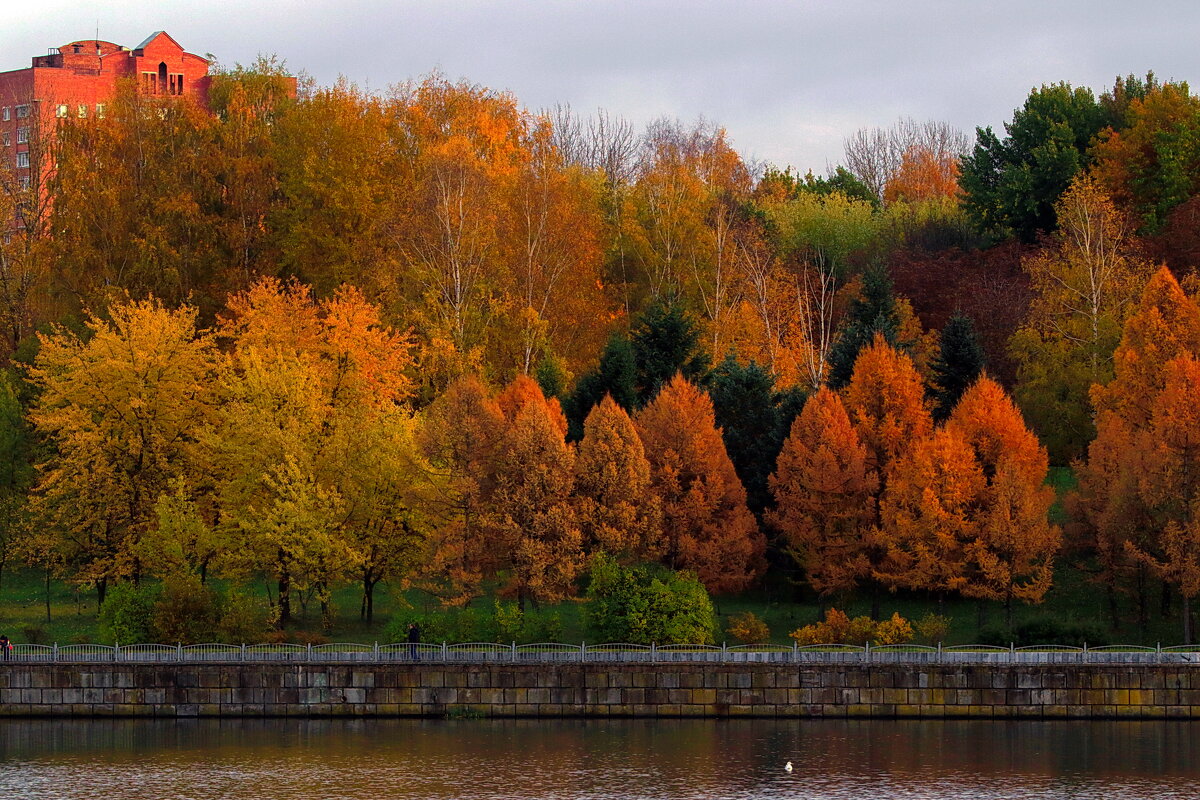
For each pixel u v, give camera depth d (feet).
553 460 289.74
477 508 287.48
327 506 289.53
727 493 303.07
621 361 345.10
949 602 307.17
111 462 312.71
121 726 243.40
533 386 322.55
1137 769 212.23
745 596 315.58
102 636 265.54
